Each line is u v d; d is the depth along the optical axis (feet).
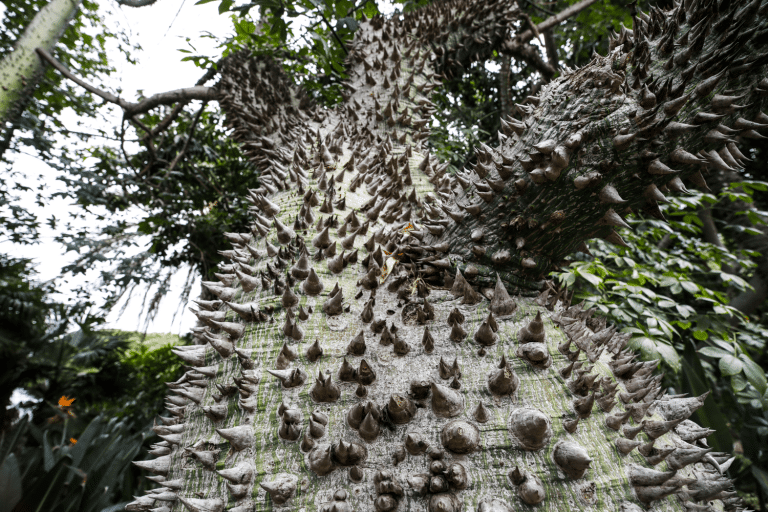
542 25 4.83
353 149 2.78
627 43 1.55
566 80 1.70
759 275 5.13
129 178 6.11
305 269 1.81
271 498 1.28
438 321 1.64
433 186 2.70
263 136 3.89
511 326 1.58
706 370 4.23
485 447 1.29
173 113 5.42
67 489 2.80
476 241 1.75
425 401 1.41
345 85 3.59
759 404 3.03
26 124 4.91
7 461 2.61
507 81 5.73
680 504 1.28
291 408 1.41
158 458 1.65
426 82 3.66
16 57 4.11
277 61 4.49
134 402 9.50
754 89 1.40
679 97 1.38
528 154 1.60
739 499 1.52
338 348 1.62
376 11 4.31
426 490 1.24
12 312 7.96
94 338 10.35
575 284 4.02
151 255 6.99
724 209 5.70
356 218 2.05
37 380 8.80
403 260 1.97
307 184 2.32
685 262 3.66
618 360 1.56
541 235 1.68
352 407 1.40
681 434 1.45
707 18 1.38
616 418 1.34
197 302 1.97
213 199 7.06
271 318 1.72
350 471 1.29
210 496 1.36
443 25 3.99
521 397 1.38
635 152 1.46
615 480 1.25
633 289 3.07
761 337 3.92
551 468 1.25
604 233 1.70
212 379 1.67
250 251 2.04
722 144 1.48
